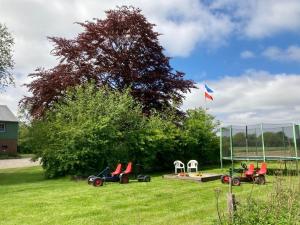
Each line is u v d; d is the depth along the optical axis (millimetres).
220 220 7965
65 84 25859
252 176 16719
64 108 21172
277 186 9133
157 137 22172
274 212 8188
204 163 27375
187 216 10289
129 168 18281
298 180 10461
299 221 7914
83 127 20000
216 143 26734
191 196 13609
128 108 22984
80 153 19797
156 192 14594
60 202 12781
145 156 22203
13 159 47406
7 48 27734
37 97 26984
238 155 23016
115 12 29656
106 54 28719
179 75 30188
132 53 28656
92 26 28938
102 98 21688
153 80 28984
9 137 56750
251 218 7977
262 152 22359
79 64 28188
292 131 21047
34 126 22188
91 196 13875
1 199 13531
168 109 27281
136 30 28734
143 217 10367
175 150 24328
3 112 57719
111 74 27891
